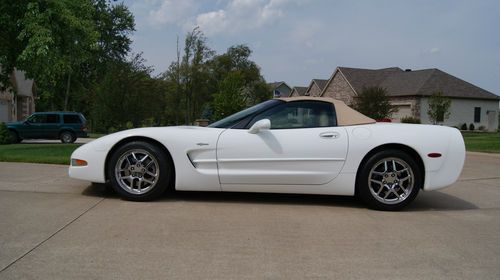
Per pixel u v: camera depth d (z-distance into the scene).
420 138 5.08
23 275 2.87
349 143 5.02
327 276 3.00
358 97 33.12
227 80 35.38
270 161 5.00
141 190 5.02
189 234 3.84
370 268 3.16
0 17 13.63
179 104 45.97
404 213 4.96
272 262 3.23
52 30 13.44
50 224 4.02
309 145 5.01
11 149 12.54
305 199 5.48
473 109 39.47
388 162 5.06
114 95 29.14
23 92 32.56
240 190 5.09
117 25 47.19
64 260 3.15
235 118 5.31
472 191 6.56
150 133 5.04
